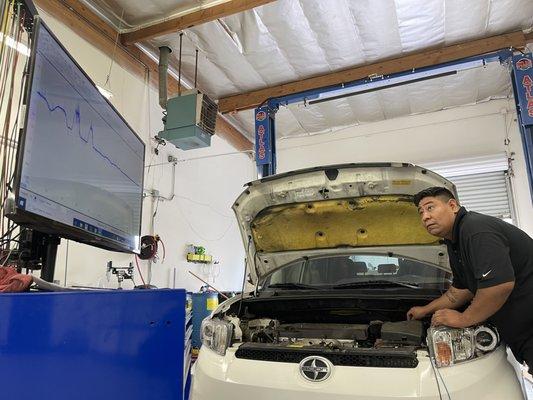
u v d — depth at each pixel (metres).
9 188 1.72
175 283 5.58
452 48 5.66
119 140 2.96
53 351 1.22
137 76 5.33
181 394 1.80
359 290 2.75
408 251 2.99
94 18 4.70
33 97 1.78
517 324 1.96
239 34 5.37
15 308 1.13
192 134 5.10
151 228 5.24
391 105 7.34
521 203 6.84
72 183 2.20
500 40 5.45
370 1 4.86
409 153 7.58
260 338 2.39
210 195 6.75
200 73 6.19
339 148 8.09
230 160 7.58
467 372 1.74
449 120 7.45
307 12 5.00
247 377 1.97
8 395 1.08
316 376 1.85
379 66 5.99
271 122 6.53
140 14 4.97
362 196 2.76
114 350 1.48
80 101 2.33
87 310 1.37
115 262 4.51
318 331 2.43
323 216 2.97
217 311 2.56
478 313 1.85
